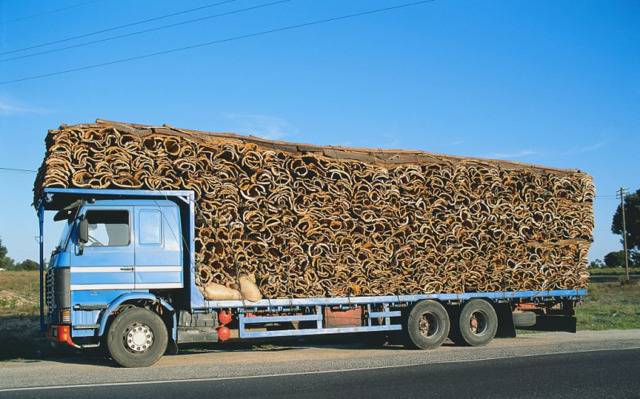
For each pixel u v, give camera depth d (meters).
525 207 15.90
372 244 14.20
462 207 15.12
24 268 76.81
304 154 13.58
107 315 11.45
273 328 13.54
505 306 15.64
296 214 13.41
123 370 10.83
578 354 12.65
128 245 11.88
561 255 16.39
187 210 12.39
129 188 11.96
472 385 9.20
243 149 12.95
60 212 12.14
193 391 8.70
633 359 11.87
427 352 13.52
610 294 39.12
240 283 12.77
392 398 8.25
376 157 14.36
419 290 14.61
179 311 12.32
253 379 9.70
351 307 13.95
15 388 8.98
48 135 11.72
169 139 12.34
